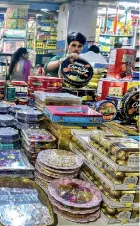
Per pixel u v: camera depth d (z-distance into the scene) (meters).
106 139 1.38
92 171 1.47
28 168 1.52
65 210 1.22
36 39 9.51
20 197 1.32
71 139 1.84
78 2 8.88
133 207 1.27
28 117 2.02
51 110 1.90
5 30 8.73
